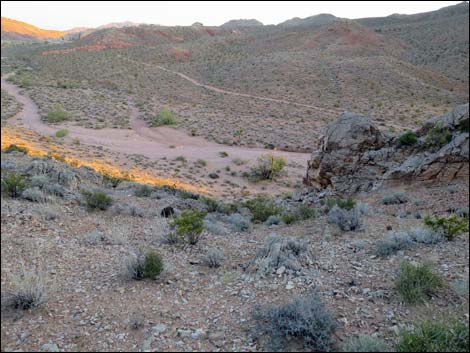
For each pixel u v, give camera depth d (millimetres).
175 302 5285
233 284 6031
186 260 7246
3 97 80500
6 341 4055
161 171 40469
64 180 14500
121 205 12164
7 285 5172
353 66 112000
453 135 18484
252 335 4480
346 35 156125
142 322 4645
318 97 90312
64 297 5145
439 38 151250
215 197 30109
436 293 5656
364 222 11445
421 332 4477
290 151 54750
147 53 159875
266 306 5199
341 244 8844
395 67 110562
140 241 8414
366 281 6238
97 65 129875
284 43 166000
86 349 4062
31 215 8711
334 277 6406
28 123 62594
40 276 5301
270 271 6434
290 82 104000
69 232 8344
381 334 4598
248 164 46812
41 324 4430
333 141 20625
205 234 9742
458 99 86375
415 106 79062
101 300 5152
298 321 4395
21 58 144000
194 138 59844
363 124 20391
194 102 89625
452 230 8586
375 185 18906
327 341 4242
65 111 68875
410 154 19234
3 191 10711
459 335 4383
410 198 16328
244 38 195625
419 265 6656
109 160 41938
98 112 73375
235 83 109875
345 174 20047
